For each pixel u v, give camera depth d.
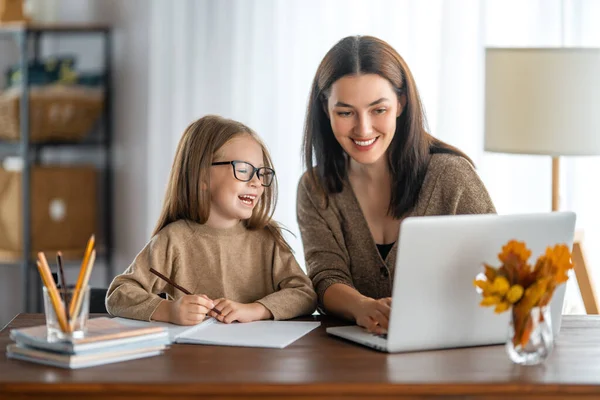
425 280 1.80
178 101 4.27
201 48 4.23
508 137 3.13
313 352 1.82
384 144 2.20
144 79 4.48
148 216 4.37
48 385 1.60
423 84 4.03
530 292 1.70
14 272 4.67
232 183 2.17
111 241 4.55
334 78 2.18
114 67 4.49
